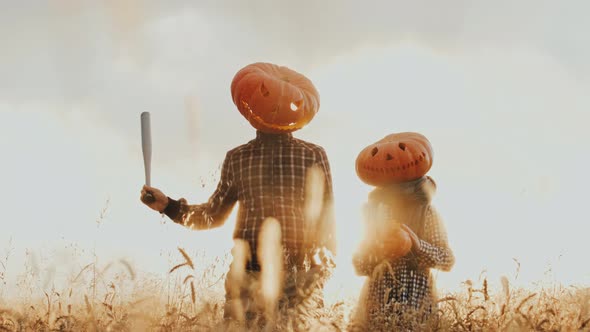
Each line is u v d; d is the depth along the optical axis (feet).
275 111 15.08
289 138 15.65
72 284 12.57
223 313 13.84
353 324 13.14
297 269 14.79
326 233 15.26
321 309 14.16
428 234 16.38
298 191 15.19
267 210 14.97
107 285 12.49
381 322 13.26
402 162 16.33
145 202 15.75
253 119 15.40
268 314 13.02
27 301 13.17
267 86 15.15
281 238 14.71
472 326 12.34
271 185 15.08
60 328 11.79
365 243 15.65
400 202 16.40
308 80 16.37
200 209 15.88
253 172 15.20
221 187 15.87
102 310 12.41
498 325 12.11
